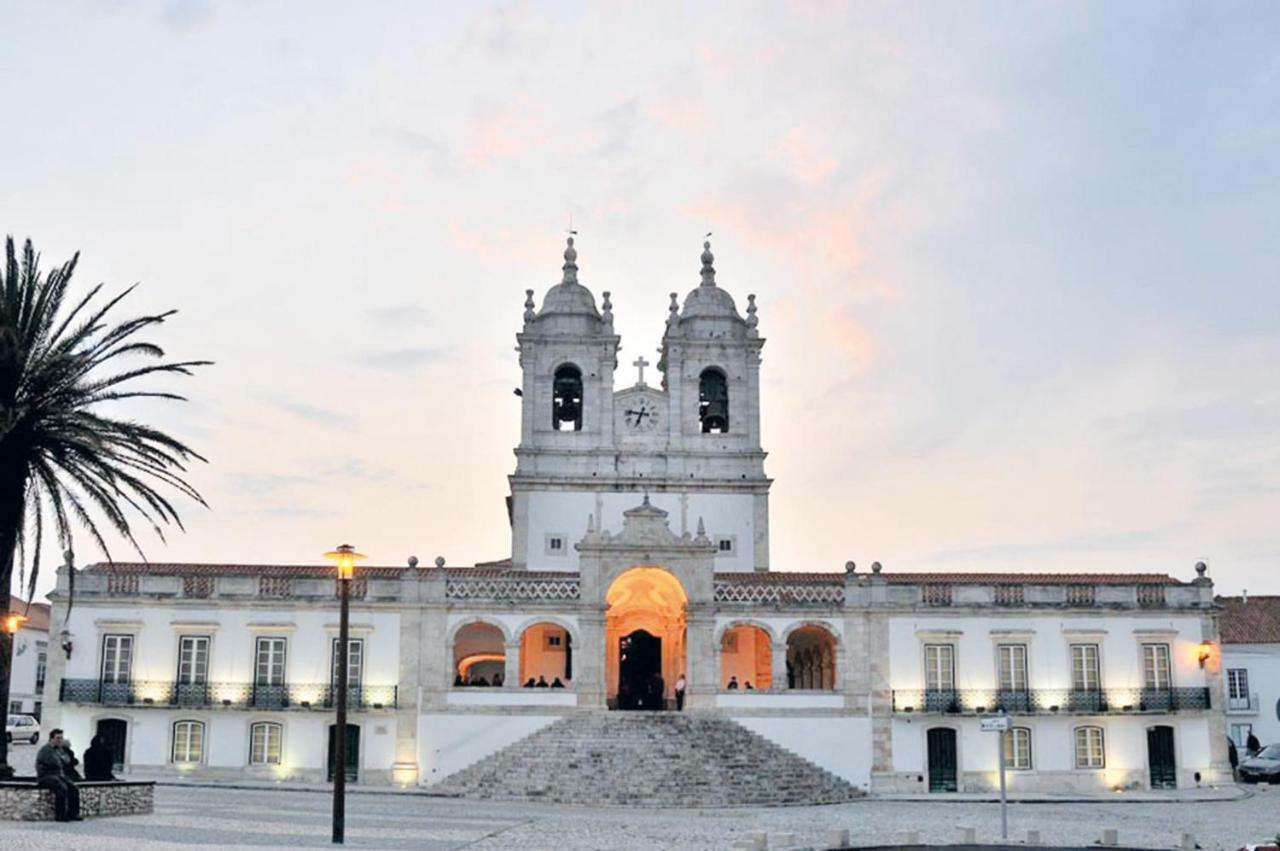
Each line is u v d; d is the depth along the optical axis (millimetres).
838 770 47344
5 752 29703
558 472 58750
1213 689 49062
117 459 31844
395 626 47688
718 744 44656
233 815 31516
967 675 48469
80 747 46375
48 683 46469
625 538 48812
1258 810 40125
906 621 48688
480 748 46906
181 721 46750
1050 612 48938
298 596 47594
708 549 48875
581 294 61250
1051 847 26812
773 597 49000
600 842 28516
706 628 48375
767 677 53500
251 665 47219
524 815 35625
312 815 32750
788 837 27031
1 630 29891
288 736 46781
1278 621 59938
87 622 47000
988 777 47781
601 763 42562
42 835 24828
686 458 59219
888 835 30156
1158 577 52344
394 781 46438
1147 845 29000
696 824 33906
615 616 54281
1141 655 49094
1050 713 48094
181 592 47438
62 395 30562
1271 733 58375
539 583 48750
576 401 60219
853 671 48250
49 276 31219
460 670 54781
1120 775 48094
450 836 28859
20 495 30609
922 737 47906
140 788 30406
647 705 53281
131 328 31641
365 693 46938
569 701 47531
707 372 60969
